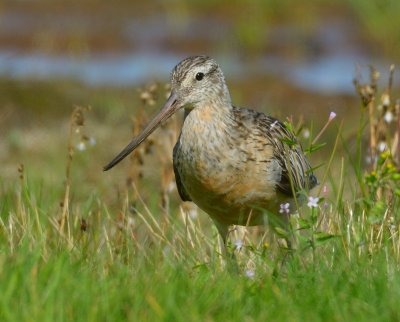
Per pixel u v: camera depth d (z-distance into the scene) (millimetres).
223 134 11234
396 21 27719
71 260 10016
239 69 26203
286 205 10852
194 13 30203
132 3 31391
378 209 10602
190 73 11391
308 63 26453
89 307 8711
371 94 12375
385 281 9328
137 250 11227
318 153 19328
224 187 11250
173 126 14391
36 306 8578
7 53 27422
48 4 31312
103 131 20625
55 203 13844
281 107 23500
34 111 22266
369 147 13289
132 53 27594
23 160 19031
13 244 10578
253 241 12016
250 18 29047
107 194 16094
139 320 8625
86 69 25969
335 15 29344
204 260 10945
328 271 9695
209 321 8586
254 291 9289
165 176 14188
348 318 8680
